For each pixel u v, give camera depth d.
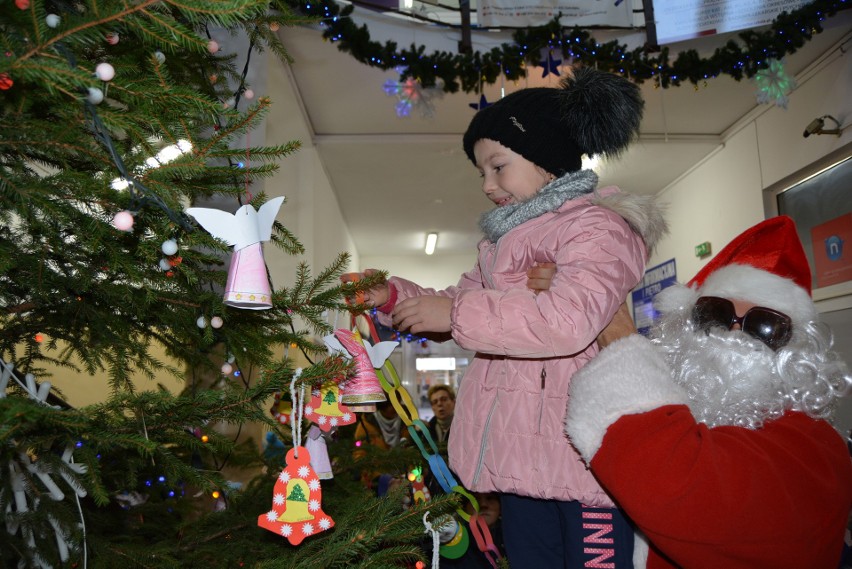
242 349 1.22
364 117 4.88
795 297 1.06
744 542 0.86
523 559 1.22
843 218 4.27
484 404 1.25
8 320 1.17
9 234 1.06
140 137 0.88
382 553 0.98
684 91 4.64
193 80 1.35
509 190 1.36
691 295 1.17
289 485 0.98
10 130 0.80
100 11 0.70
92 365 1.26
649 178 6.31
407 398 1.30
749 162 5.10
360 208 7.06
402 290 1.43
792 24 3.37
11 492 0.88
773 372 1.00
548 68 3.37
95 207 0.97
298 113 4.50
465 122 5.00
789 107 4.57
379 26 3.55
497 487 1.17
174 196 0.94
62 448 0.91
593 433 0.96
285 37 3.73
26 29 0.70
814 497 0.87
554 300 1.06
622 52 3.36
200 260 1.11
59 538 0.93
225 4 0.72
